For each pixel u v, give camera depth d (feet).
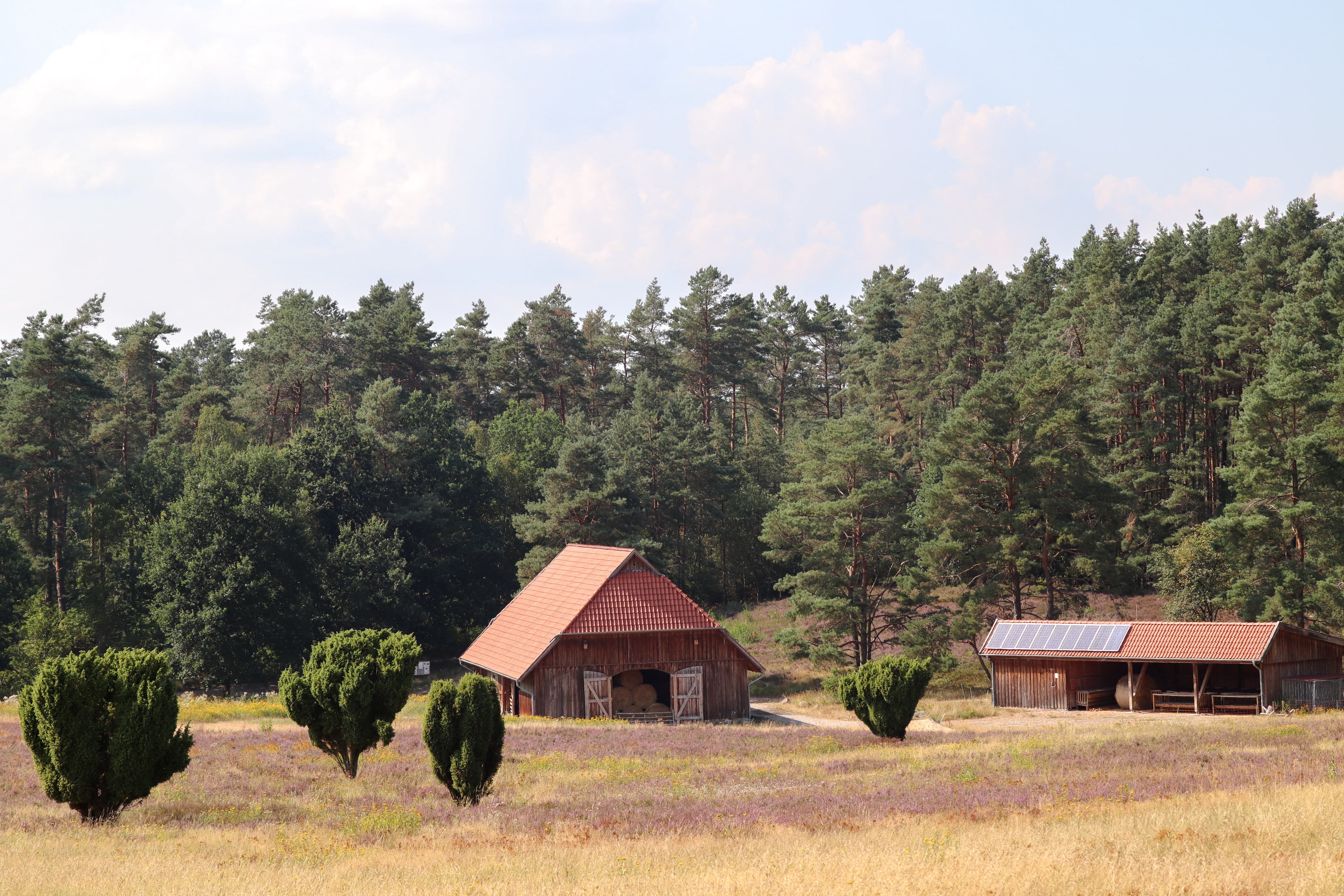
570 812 68.80
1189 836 47.34
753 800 70.79
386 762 97.30
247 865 53.01
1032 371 212.02
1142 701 159.02
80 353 254.88
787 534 221.87
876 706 116.98
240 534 228.63
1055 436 202.28
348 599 239.50
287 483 251.60
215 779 85.61
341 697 85.81
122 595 243.19
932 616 201.46
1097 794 64.80
